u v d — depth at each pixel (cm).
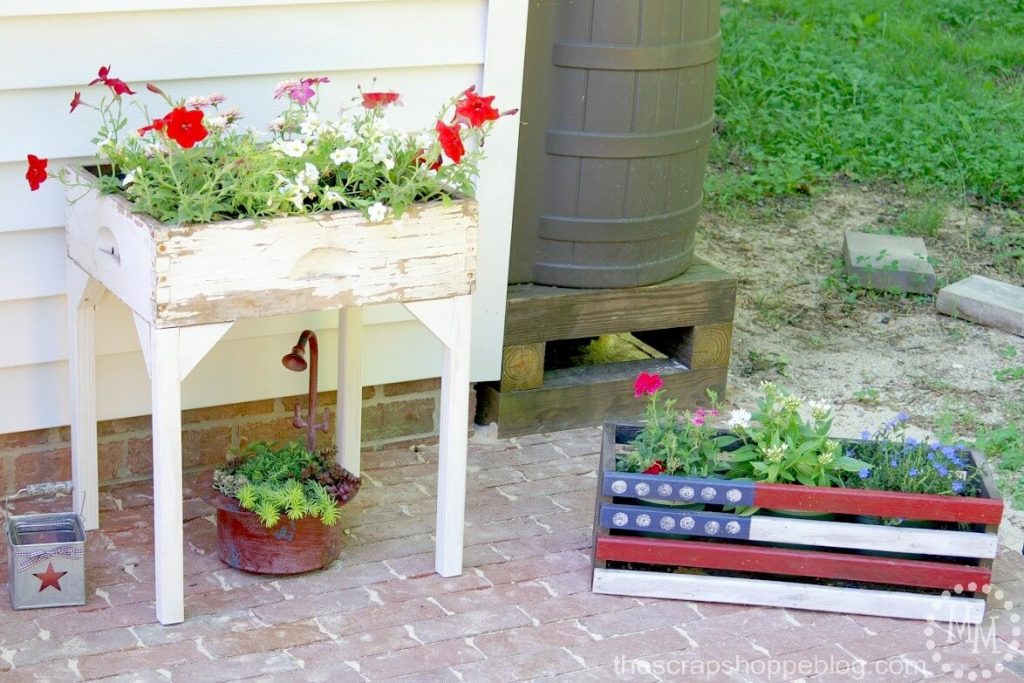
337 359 399
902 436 366
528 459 420
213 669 308
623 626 334
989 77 808
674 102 423
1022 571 371
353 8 370
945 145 699
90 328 351
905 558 345
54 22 336
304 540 343
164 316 298
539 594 346
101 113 342
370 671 310
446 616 334
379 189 328
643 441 358
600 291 434
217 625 325
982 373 502
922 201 661
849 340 525
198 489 344
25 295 356
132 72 350
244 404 396
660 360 463
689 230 448
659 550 342
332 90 377
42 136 344
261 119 371
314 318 393
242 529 340
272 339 390
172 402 305
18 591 324
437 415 428
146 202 300
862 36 856
